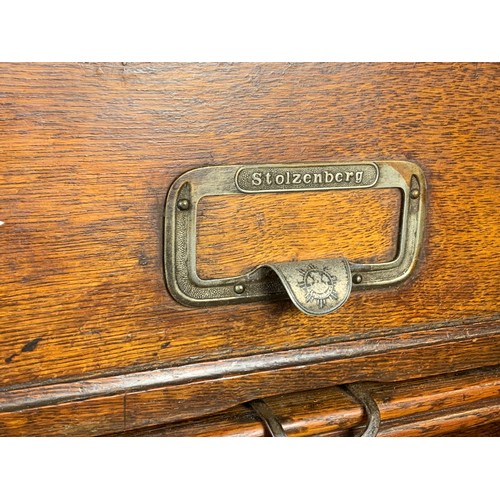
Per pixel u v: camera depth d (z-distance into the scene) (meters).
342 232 0.65
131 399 0.63
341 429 0.68
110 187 0.59
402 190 0.66
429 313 0.71
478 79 0.66
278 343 0.67
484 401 0.74
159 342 0.63
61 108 0.56
